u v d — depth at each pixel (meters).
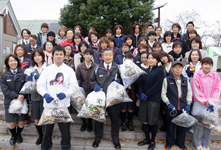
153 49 3.61
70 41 4.29
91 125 3.22
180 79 2.86
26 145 2.93
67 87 2.55
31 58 2.93
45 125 2.53
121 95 2.59
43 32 4.93
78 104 2.76
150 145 2.82
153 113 2.74
